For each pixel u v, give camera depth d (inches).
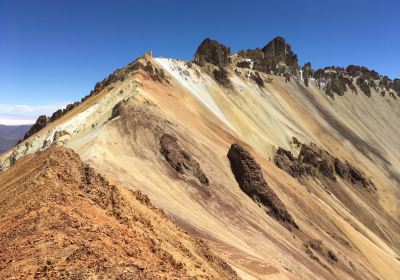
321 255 2898.6
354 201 5457.7
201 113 4345.5
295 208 3511.3
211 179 2790.4
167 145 2706.7
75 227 774.5
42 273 604.7
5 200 1039.6
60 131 3225.9
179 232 1280.8
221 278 1063.0
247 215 2625.5
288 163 4879.4
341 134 7647.6
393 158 7864.2
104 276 614.2
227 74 6845.5
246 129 5270.7
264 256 2111.2
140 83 3752.5
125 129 2746.1
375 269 3503.9
